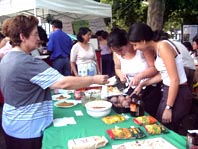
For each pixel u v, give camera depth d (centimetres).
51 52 532
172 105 210
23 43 175
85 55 432
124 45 241
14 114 175
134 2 1352
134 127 173
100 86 272
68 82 172
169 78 210
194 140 136
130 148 141
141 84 241
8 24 174
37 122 176
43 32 511
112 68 646
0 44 370
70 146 143
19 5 524
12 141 181
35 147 179
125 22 1405
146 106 248
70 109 221
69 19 834
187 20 1283
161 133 164
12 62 169
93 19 883
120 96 221
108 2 1369
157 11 787
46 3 519
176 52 210
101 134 167
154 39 210
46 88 174
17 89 170
